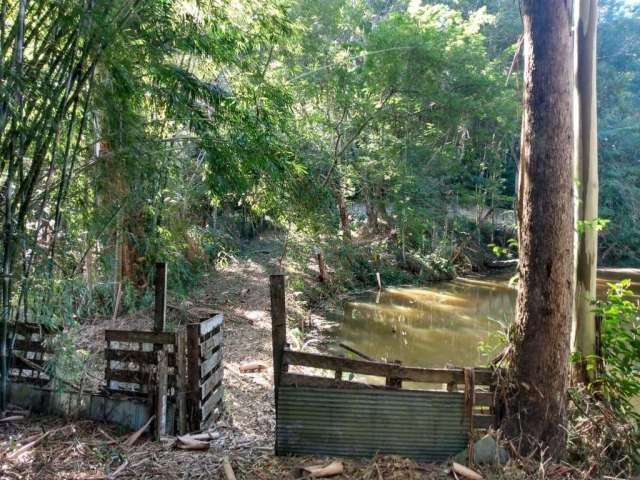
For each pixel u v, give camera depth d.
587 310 4.03
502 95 12.38
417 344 8.70
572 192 3.08
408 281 14.95
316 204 8.12
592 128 4.23
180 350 3.42
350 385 3.02
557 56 3.00
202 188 7.82
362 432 3.02
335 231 11.07
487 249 19.19
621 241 19.92
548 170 3.01
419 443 3.02
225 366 5.80
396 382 3.08
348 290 13.11
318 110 11.74
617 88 21.25
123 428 3.39
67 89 3.47
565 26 3.01
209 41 5.04
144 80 4.94
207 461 2.98
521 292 3.13
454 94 11.97
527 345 3.06
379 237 16.30
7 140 3.43
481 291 14.12
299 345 7.52
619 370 3.88
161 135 5.28
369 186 13.99
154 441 3.25
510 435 3.06
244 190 5.48
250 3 6.07
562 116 3.01
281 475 2.82
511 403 3.08
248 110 5.82
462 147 16.22
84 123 3.73
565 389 3.12
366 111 11.65
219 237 11.29
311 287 11.77
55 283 3.57
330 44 11.55
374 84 11.62
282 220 8.79
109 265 5.29
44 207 3.81
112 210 4.44
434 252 16.23
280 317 3.02
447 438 3.02
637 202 19.75
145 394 3.45
